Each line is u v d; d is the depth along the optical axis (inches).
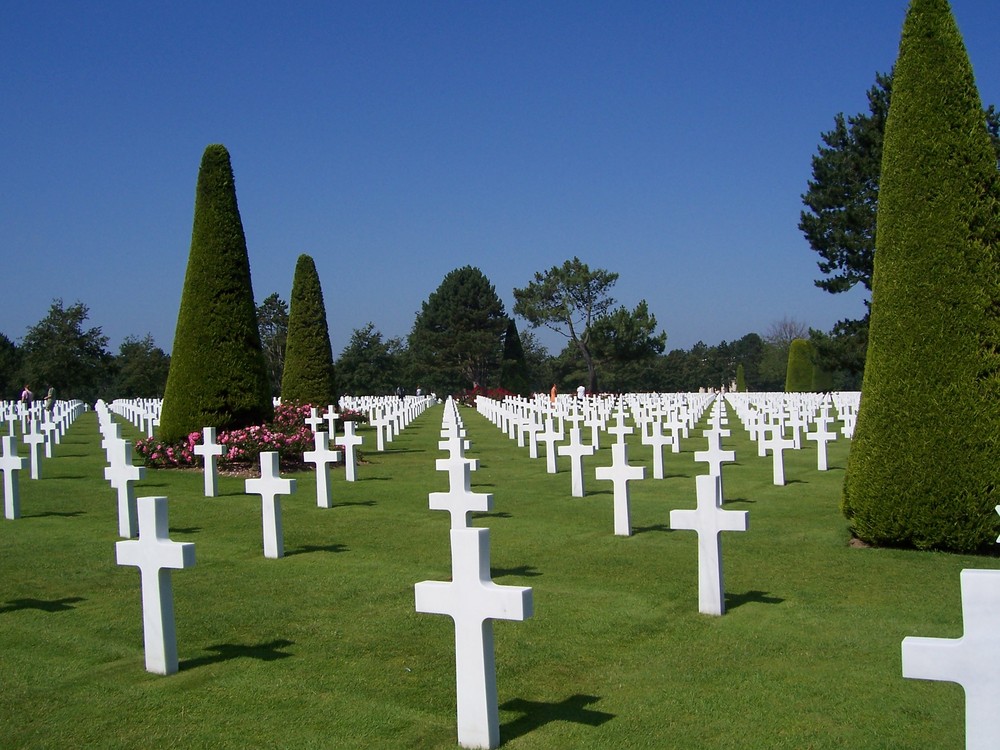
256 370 722.8
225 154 719.7
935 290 381.4
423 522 469.7
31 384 2303.2
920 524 382.9
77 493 570.6
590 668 243.8
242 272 720.3
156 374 2711.6
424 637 272.4
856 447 404.2
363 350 3560.5
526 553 391.2
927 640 142.3
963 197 379.9
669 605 305.0
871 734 199.3
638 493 576.7
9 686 235.0
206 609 304.0
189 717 213.6
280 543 389.1
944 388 378.6
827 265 1565.0
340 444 645.9
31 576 350.9
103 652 261.0
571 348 3329.2
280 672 243.3
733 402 1696.6
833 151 1558.8
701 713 211.9
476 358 3447.3
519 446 944.9
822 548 396.2
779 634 272.1
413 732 202.8
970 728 138.9
